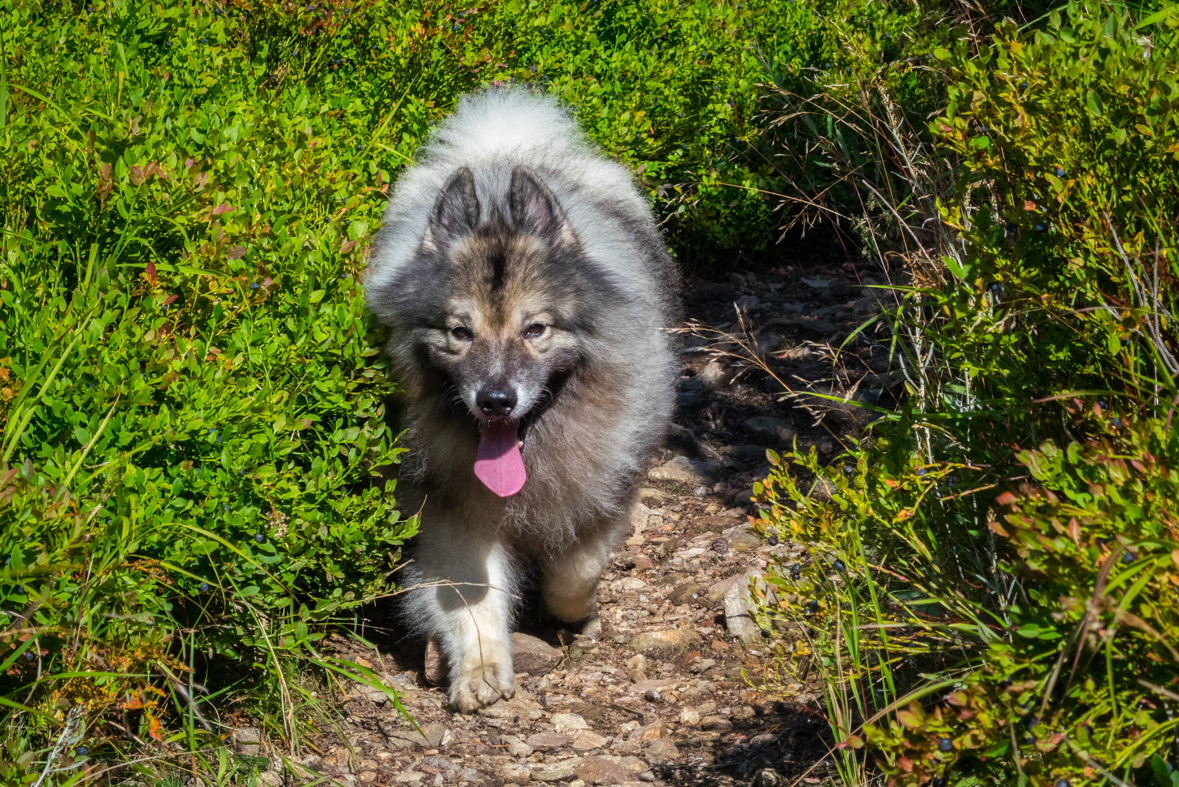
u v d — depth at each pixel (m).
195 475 3.18
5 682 2.84
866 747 3.06
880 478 2.96
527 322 4.05
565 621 4.76
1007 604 2.88
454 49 5.79
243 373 3.49
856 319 7.30
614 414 4.38
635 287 4.45
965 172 3.50
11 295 3.17
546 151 4.94
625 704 4.11
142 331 3.21
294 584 3.95
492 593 4.27
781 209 8.22
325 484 3.56
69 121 3.85
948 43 4.16
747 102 7.85
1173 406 2.37
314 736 3.63
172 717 3.42
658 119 7.48
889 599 3.43
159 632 2.98
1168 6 3.06
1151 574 1.98
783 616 3.32
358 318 3.86
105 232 3.57
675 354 5.22
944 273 3.62
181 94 4.58
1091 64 2.88
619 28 7.97
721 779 3.48
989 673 2.35
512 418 3.93
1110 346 2.60
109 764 3.11
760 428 6.34
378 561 3.90
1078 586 2.12
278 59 5.79
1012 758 2.24
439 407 4.19
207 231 3.56
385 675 4.23
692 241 8.38
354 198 4.30
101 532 2.87
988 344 2.95
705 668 4.32
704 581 5.04
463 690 4.00
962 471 3.18
